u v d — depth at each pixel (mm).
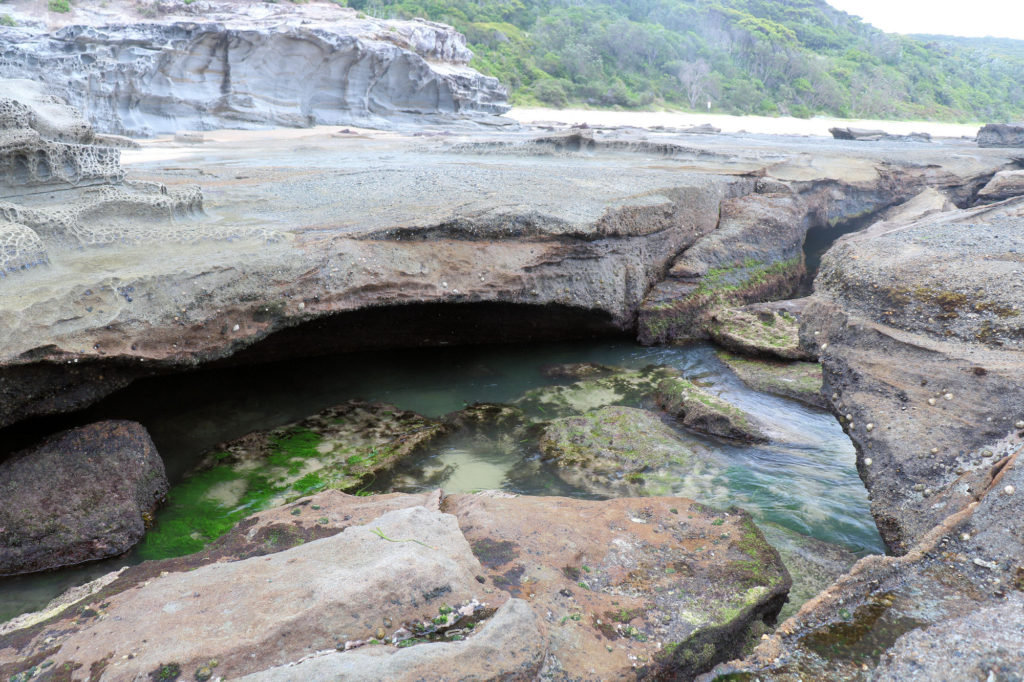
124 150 18812
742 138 27703
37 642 3920
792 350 9602
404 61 31578
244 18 31156
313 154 17312
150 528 5953
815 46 87812
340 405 8086
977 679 3641
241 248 7320
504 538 4863
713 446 7527
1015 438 5000
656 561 4812
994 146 25609
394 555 4160
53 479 5742
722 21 83000
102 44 24594
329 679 3248
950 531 4633
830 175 16297
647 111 59406
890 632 4105
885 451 5531
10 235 6066
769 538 5855
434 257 8445
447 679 3357
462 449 7383
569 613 4184
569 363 9633
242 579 4141
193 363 6688
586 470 7000
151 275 6406
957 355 5625
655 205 10445
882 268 6754
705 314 10844
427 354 9547
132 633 3783
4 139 6809
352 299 7734
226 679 3416
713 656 4164
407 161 14945
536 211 9195
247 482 6602
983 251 6711
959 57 102438
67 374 5992
